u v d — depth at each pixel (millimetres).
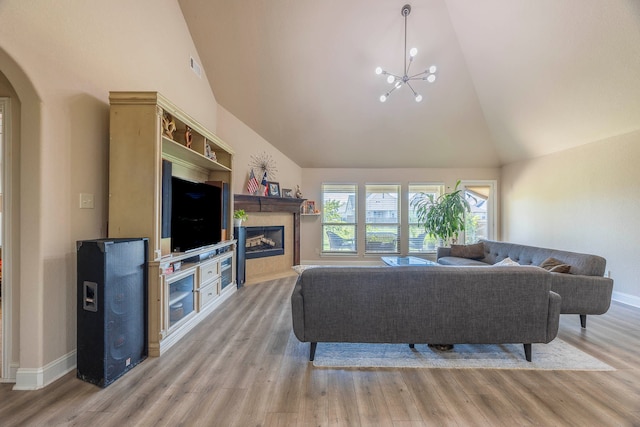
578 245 4184
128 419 1511
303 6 3594
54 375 1862
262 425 1474
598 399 1681
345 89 4535
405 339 2082
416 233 6090
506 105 4449
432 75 3604
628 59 2885
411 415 1552
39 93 1770
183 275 2598
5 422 1483
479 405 1633
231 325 2832
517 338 2051
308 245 6070
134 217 2207
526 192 5250
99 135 2232
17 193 1836
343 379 1892
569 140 4203
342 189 6105
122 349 1936
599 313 2664
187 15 3654
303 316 2088
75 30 2025
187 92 3758
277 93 4582
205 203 3217
